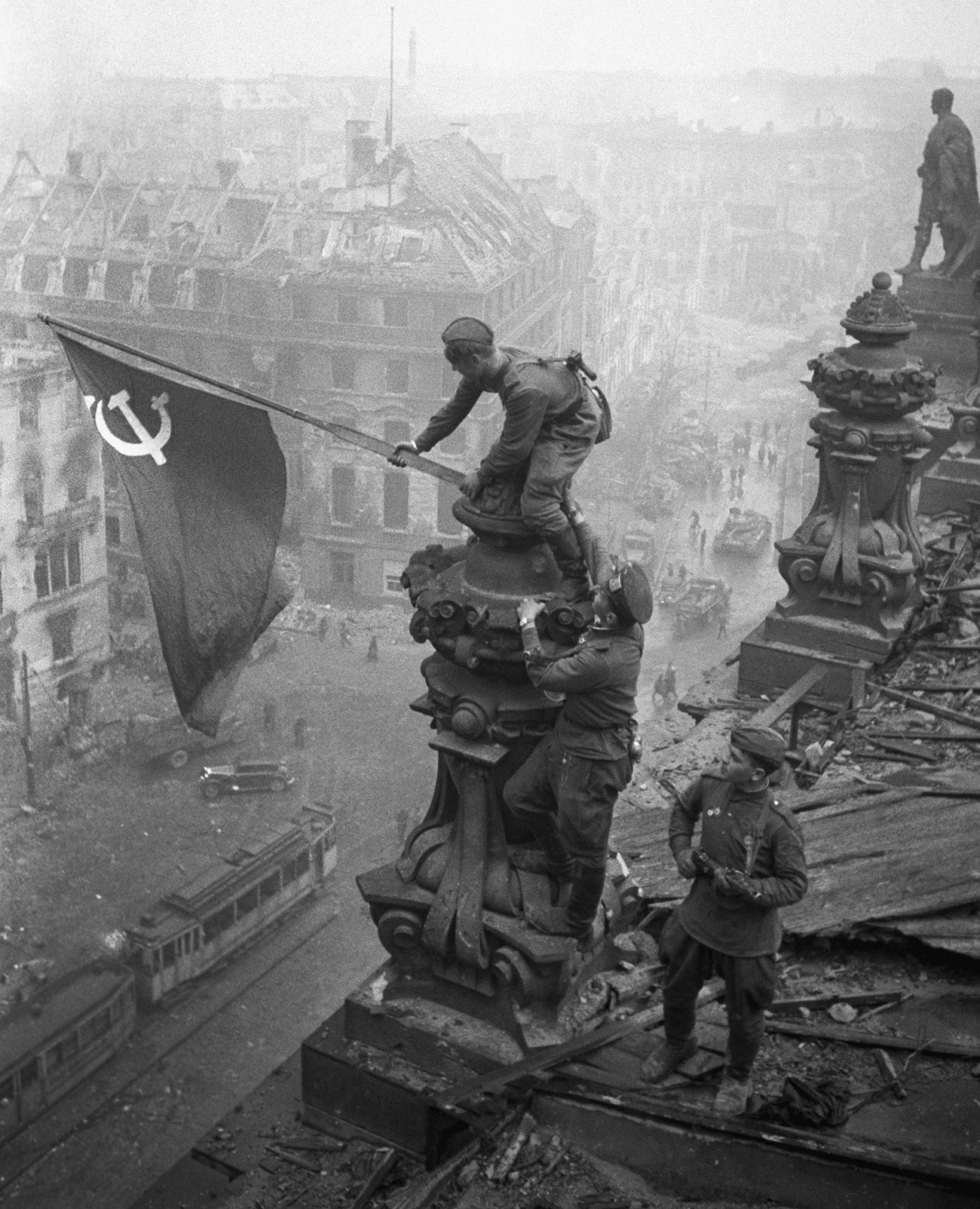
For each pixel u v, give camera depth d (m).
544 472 6.14
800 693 10.55
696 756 10.13
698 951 5.77
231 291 49.44
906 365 10.70
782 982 6.98
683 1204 5.31
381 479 50.88
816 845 8.02
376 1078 6.36
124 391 7.16
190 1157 6.52
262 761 39.47
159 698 42.03
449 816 6.79
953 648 11.10
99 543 44.00
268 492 7.27
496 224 55.56
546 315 60.16
